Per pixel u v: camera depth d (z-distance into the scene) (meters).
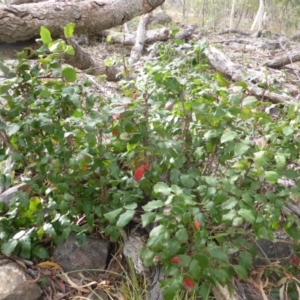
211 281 1.69
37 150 2.15
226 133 1.74
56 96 2.07
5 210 2.37
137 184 2.15
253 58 7.30
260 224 1.74
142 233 2.26
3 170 2.77
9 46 3.32
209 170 2.22
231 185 1.73
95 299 2.09
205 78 2.38
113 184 2.12
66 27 2.08
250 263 1.85
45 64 2.10
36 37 3.36
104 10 3.56
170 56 2.72
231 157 2.04
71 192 2.19
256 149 1.82
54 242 2.29
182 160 2.00
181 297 1.93
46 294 2.08
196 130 2.19
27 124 1.98
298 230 2.04
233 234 2.01
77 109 2.11
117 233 2.16
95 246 2.28
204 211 1.87
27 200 2.07
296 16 11.39
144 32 7.09
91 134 1.93
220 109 1.88
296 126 1.91
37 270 2.17
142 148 1.97
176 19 12.77
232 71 5.59
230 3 12.63
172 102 2.15
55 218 2.18
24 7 3.19
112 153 2.17
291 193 1.80
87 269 2.23
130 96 2.30
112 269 2.26
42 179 2.21
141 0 3.81
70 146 2.19
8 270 2.06
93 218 2.18
